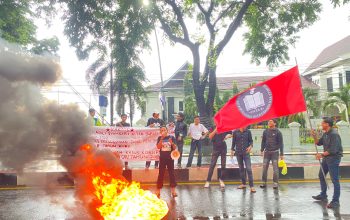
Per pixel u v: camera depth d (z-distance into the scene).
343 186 10.18
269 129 10.03
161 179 8.80
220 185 10.14
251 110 8.12
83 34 18.58
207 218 6.86
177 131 12.83
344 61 41.28
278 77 7.96
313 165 11.86
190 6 21.69
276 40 23.09
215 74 21.91
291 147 23.41
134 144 11.60
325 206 7.75
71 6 17.70
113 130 11.52
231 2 22.45
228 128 8.25
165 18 21.30
